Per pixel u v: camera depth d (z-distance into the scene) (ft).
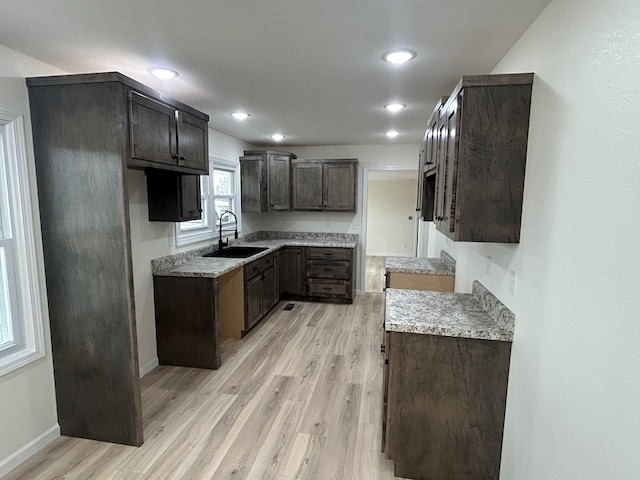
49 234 6.84
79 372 7.11
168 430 7.57
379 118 11.81
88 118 6.46
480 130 5.42
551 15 4.69
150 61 6.98
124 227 6.59
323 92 8.98
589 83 3.74
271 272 15.12
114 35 5.86
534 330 4.89
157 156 7.63
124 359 6.93
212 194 13.88
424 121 12.16
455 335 5.83
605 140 3.44
